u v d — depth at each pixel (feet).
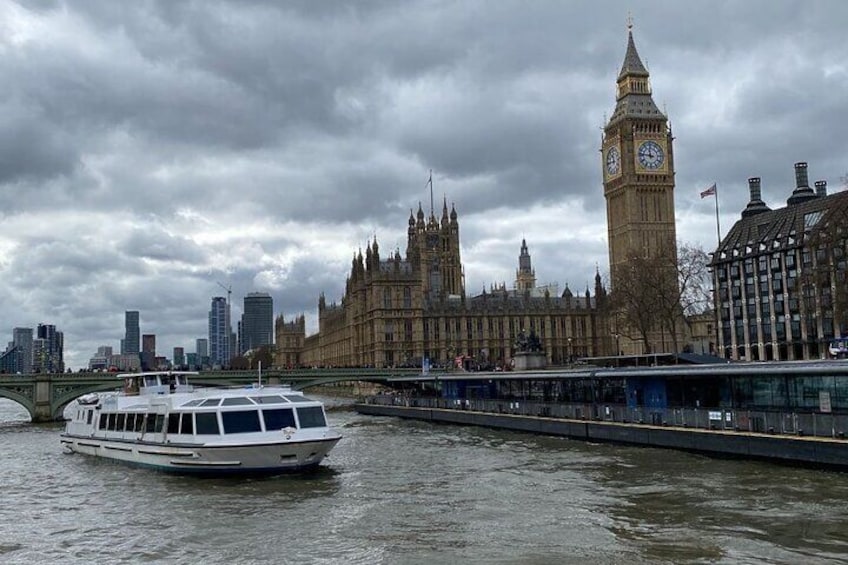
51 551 139.54
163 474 220.84
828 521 140.36
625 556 123.03
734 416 223.92
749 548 124.57
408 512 161.07
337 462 239.91
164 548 138.82
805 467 196.03
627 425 265.13
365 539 139.33
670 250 613.52
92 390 481.46
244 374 530.27
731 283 602.03
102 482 214.07
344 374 565.53
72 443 281.54
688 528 138.72
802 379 218.79
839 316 359.46
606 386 310.24
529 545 131.34
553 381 348.59
